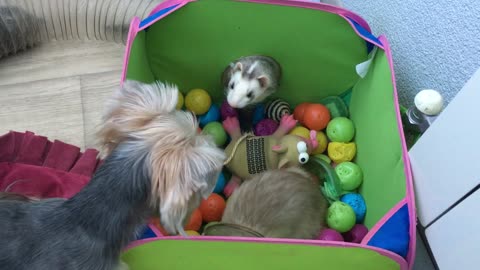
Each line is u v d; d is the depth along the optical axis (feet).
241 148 4.10
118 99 2.78
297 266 3.02
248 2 3.79
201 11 3.87
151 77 4.28
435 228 3.38
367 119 4.01
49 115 4.81
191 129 2.67
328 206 3.98
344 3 5.33
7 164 4.07
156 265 3.08
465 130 2.88
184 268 3.09
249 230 3.44
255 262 2.98
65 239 2.85
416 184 3.52
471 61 3.37
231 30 4.06
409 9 4.08
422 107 3.59
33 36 5.25
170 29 3.98
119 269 2.98
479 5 3.24
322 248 2.82
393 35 4.40
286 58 4.33
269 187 3.66
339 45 4.05
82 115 4.84
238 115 4.61
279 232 3.53
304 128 4.41
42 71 5.13
